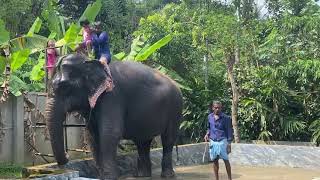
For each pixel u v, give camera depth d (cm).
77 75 841
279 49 1467
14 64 1027
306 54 1438
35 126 1072
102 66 862
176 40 1495
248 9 1485
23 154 1015
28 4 1508
